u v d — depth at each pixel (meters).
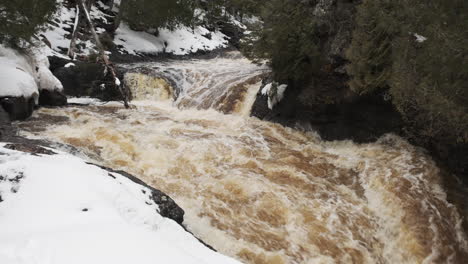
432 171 7.35
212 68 16.62
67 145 7.06
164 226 3.68
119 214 3.46
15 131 7.58
